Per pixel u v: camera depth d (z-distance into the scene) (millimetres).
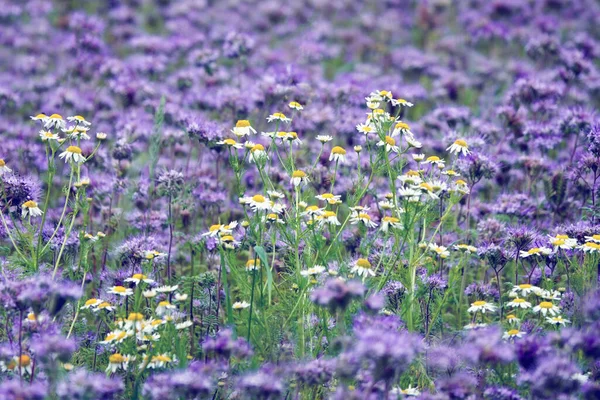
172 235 12711
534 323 10375
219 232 10219
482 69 22594
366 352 7523
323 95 17891
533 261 11312
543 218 13922
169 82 20016
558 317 9820
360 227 10625
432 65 23797
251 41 19438
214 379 8742
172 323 9320
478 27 26062
